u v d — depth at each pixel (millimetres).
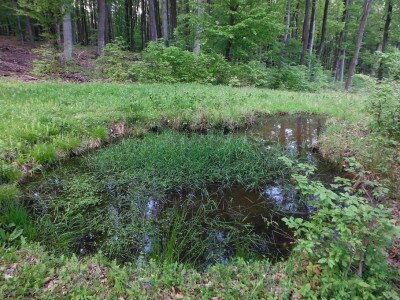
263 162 6809
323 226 3211
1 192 4750
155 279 3158
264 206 5258
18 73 14703
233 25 18531
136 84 14680
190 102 10117
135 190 5465
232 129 9414
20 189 5332
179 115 9266
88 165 6398
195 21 18328
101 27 20625
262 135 9109
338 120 10188
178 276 3270
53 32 16766
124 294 2977
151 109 9445
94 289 2996
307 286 2822
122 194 5375
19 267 3172
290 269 3295
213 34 18188
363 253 2795
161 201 5238
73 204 4969
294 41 25719
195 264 3783
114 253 3912
